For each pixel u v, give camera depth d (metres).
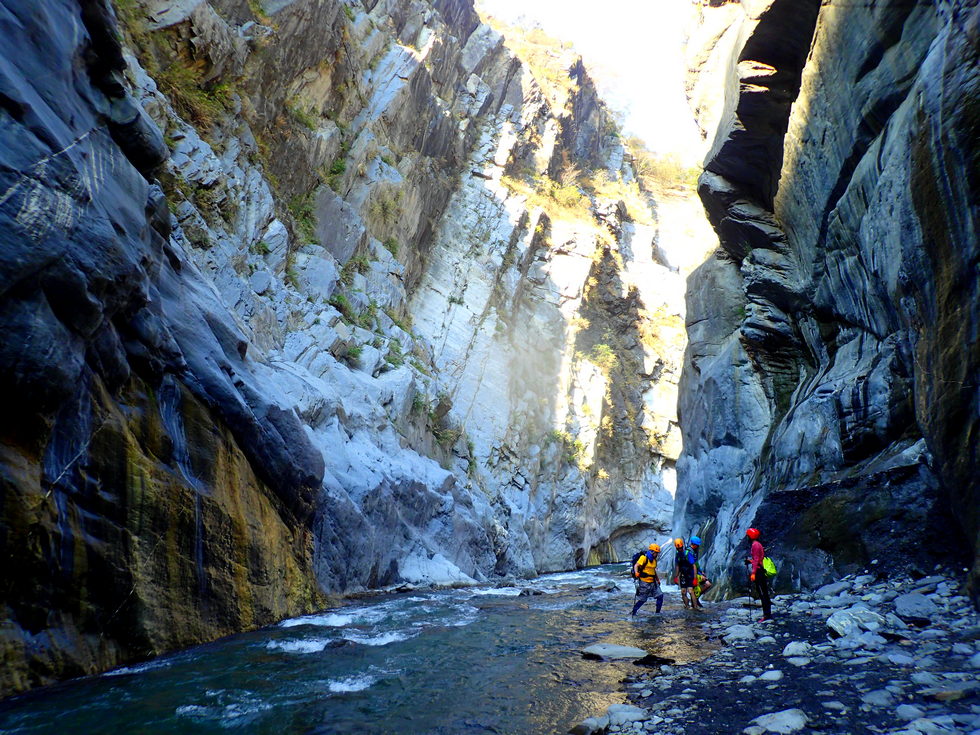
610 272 49.47
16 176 6.93
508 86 50.16
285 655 8.93
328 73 30.30
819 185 15.41
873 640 7.52
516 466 36.84
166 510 9.19
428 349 34.00
